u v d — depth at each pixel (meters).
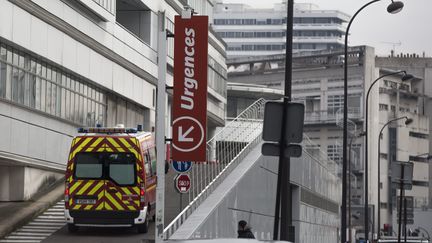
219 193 28.34
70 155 24.38
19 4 30.69
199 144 23.62
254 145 35.62
